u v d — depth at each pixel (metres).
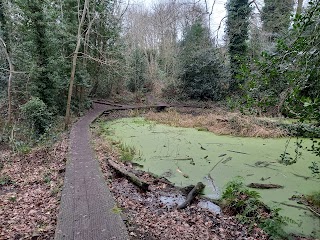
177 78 19.44
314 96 2.74
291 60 2.60
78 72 13.18
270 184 5.16
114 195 4.37
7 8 11.59
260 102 2.89
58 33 11.63
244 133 9.86
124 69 18.55
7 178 5.39
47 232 3.17
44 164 6.24
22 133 9.44
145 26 24.17
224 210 4.32
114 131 10.59
